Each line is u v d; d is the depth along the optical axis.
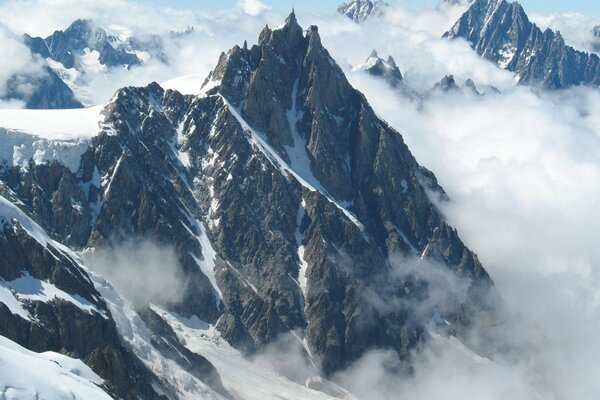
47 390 108.94
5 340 120.62
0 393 104.19
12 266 183.88
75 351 180.25
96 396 115.31
